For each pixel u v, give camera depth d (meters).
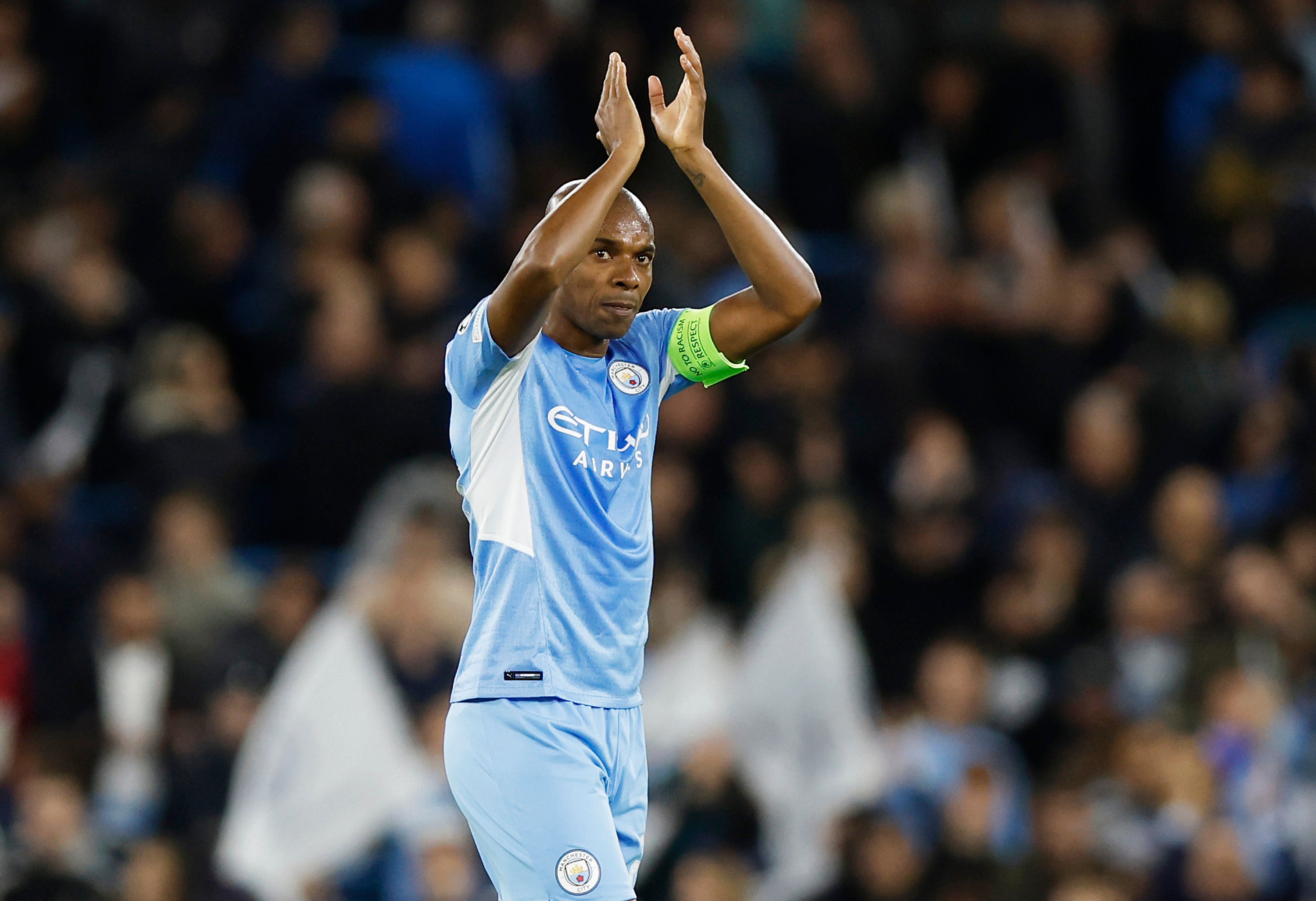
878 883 34.72
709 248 48.19
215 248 49.41
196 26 53.62
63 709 38.97
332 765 34.19
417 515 36.50
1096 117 55.03
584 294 17.62
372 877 34.34
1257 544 43.75
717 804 36.44
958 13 55.81
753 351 18.77
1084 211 54.66
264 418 49.53
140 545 43.16
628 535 17.81
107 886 34.41
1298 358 48.19
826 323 50.34
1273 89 55.41
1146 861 35.78
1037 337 49.28
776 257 18.34
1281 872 36.91
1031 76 54.75
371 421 43.84
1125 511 45.25
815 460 44.44
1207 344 48.12
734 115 50.66
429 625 36.09
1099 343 50.25
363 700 34.59
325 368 44.84
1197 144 56.38
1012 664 41.34
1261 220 53.91
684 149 18.11
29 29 51.91
